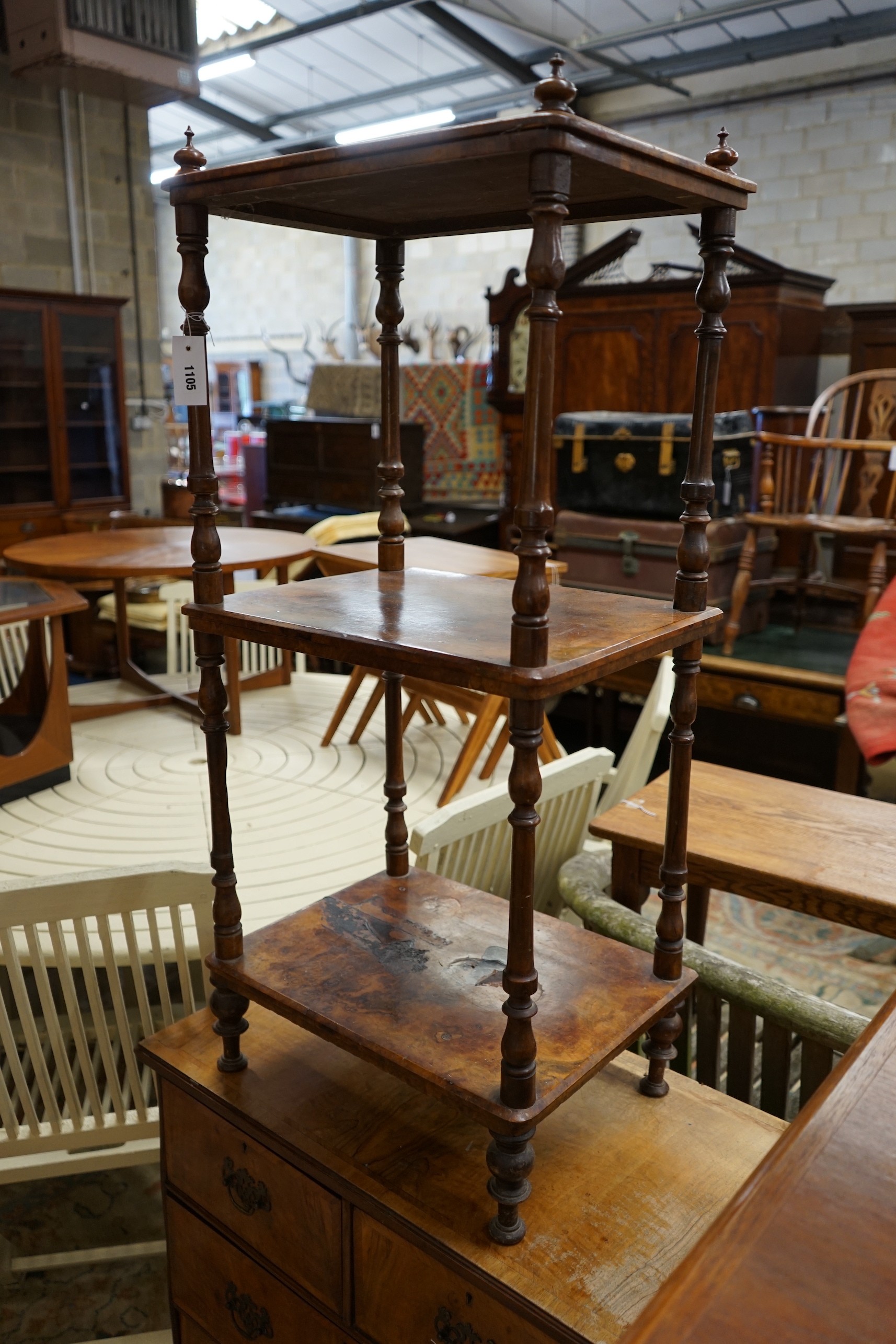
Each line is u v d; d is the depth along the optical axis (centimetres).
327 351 1135
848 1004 302
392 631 119
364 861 265
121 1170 243
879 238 717
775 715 409
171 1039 156
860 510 481
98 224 730
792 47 721
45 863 263
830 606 542
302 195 126
